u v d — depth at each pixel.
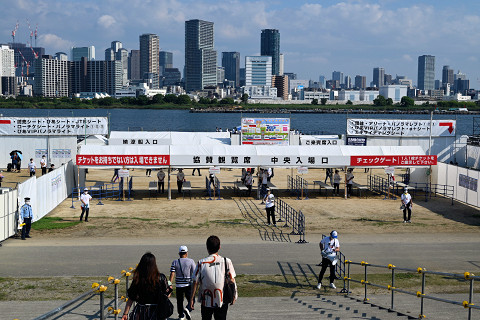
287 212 33.53
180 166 38.28
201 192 41.34
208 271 9.50
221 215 32.59
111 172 52.53
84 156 37.44
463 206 36.34
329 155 39.25
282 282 19.19
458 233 28.02
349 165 39.47
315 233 27.89
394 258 22.75
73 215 32.19
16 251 23.44
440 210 34.91
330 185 42.97
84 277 19.52
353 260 22.47
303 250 24.14
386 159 39.62
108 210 33.91
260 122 57.53
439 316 13.98
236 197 39.34
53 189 34.25
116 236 26.72
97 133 55.12
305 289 18.31
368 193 41.88
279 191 42.28
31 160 46.97
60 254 22.97
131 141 57.28
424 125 56.94
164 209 34.41
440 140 57.28
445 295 17.36
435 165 40.19
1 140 53.38
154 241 25.67
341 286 18.83
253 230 28.50
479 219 31.86
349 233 27.92
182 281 12.96
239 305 15.80
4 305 15.79
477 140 57.91
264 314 14.26
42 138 53.81
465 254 23.44
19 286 18.25
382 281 19.34
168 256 22.72
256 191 42.03
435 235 27.47
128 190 40.38
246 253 23.47
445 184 40.22
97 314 14.13
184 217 31.84
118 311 12.25
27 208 25.88
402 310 14.96
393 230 28.69
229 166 38.59
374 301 16.52
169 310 8.50
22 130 53.41
